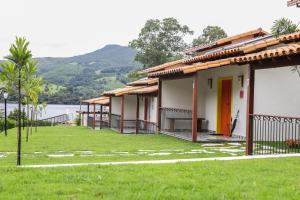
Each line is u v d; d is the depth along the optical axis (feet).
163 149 43.98
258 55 35.45
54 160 34.14
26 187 19.30
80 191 18.51
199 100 65.10
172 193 18.13
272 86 50.67
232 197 17.57
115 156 37.19
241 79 54.03
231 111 56.80
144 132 75.20
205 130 64.03
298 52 31.22
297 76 51.16
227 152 40.91
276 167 25.08
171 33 154.81
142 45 152.25
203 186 19.57
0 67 32.73
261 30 71.92
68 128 93.30
